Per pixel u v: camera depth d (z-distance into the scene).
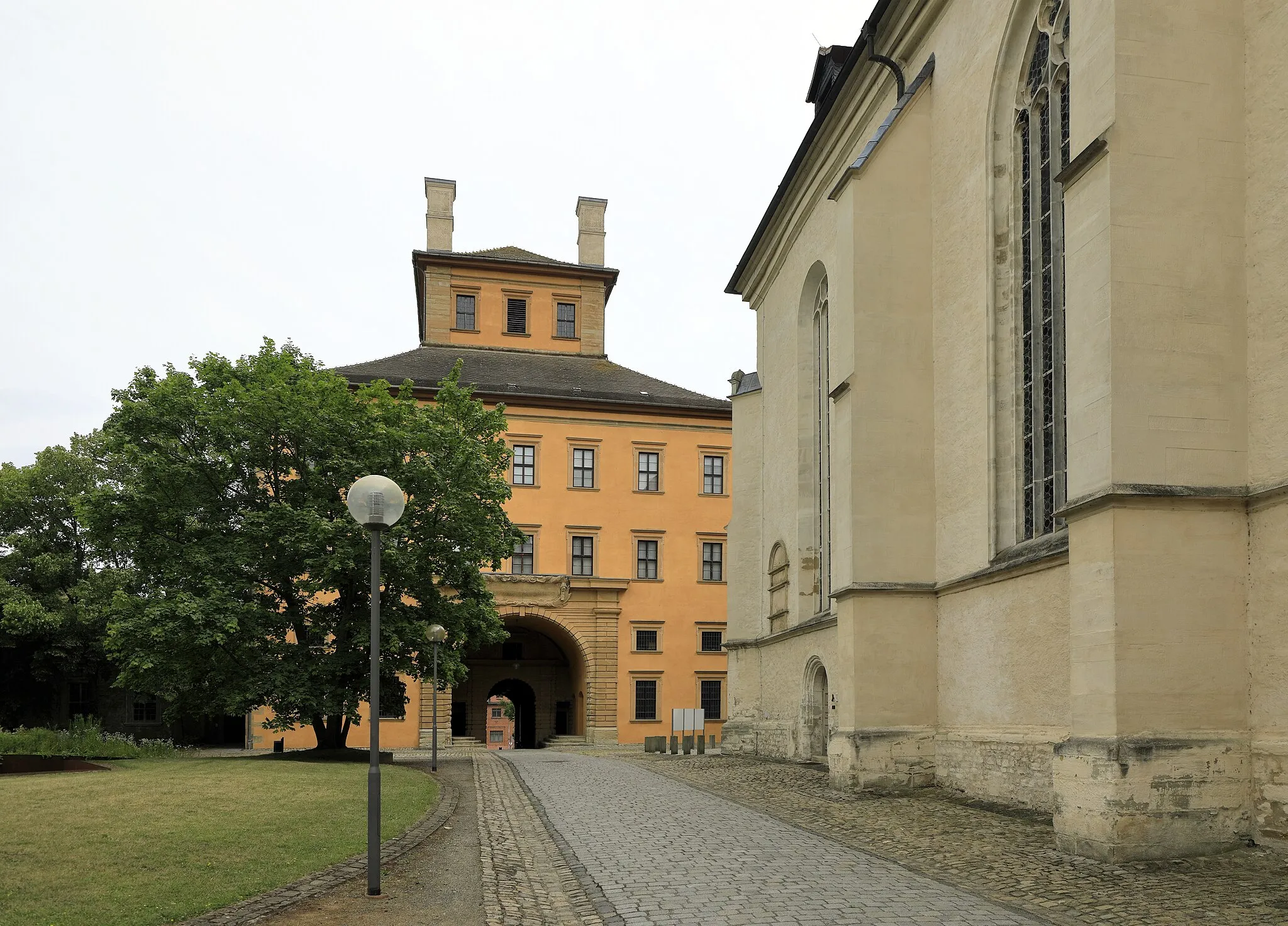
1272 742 10.73
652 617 49.09
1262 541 11.10
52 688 45.41
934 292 19.30
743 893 9.12
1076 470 11.88
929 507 18.92
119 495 26.98
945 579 18.33
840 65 26.59
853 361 19.02
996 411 16.91
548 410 49.41
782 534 29.44
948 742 17.75
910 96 19.72
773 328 31.25
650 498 49.97
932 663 18.48
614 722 47.81
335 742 28.89
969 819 14.20
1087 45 12.21
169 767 22.14
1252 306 11.55
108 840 10.87
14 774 19.55
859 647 18.30
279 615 27.36
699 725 36.75
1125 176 11.52
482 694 53.41
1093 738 11.18
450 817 14.30
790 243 29.31
